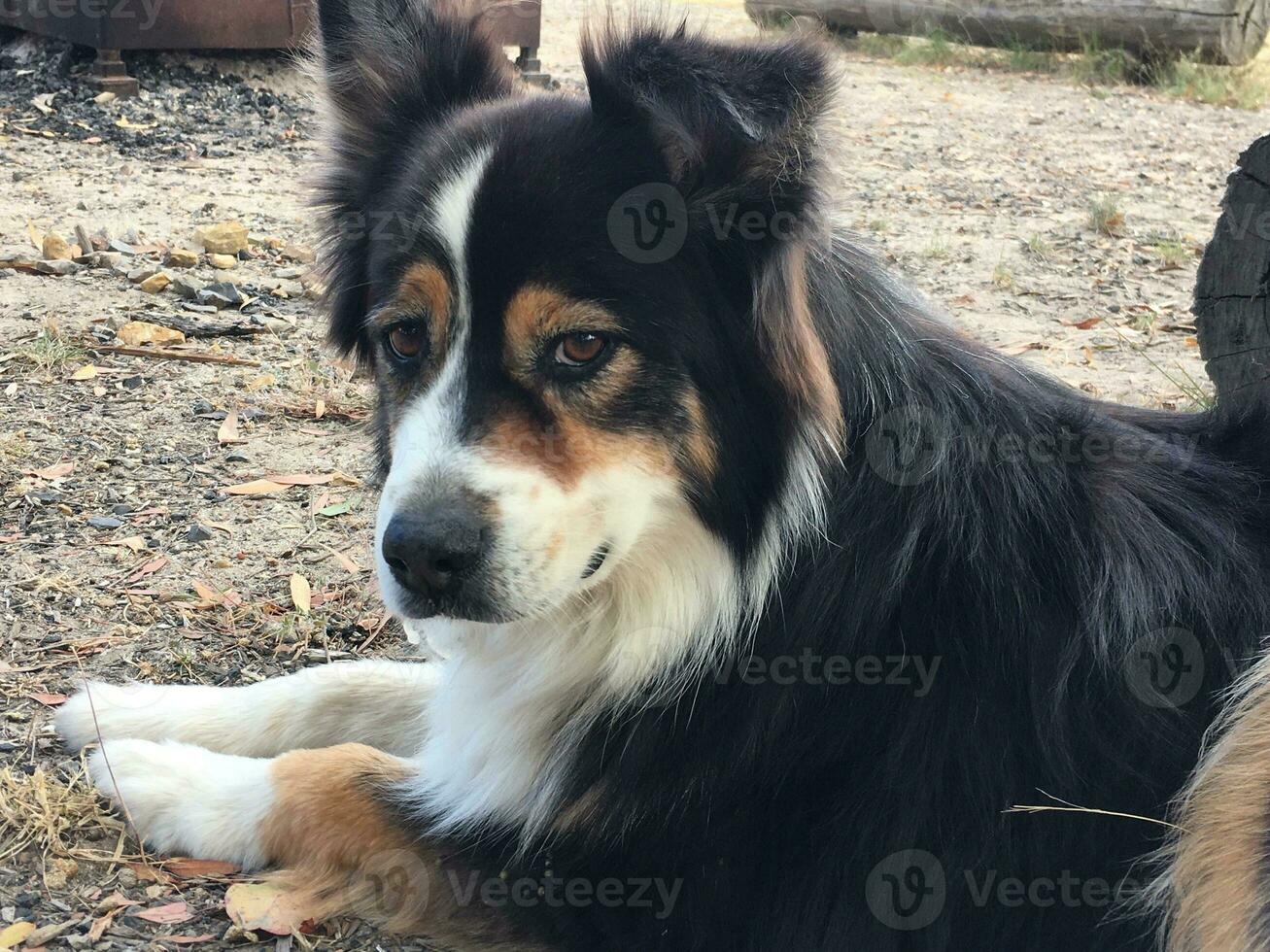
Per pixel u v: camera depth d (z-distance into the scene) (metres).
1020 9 3.84
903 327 0.84
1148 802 0.77
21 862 0.85
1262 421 0.86
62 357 1.41
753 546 0.81
